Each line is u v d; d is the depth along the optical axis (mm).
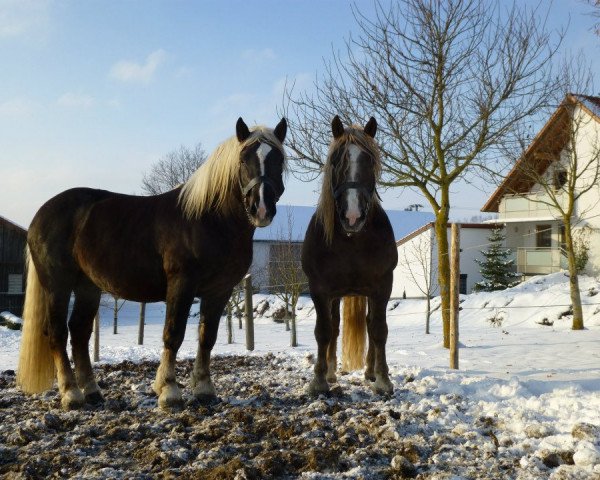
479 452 3721
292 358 8508
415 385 5809
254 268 29953
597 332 13414
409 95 11281
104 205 5207
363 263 5250
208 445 3855
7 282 23234
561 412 4547
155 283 4992
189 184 4867
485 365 7977
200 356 5191
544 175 23594
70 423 4461
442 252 11422
